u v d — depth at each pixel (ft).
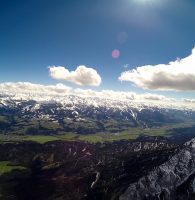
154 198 482.28
